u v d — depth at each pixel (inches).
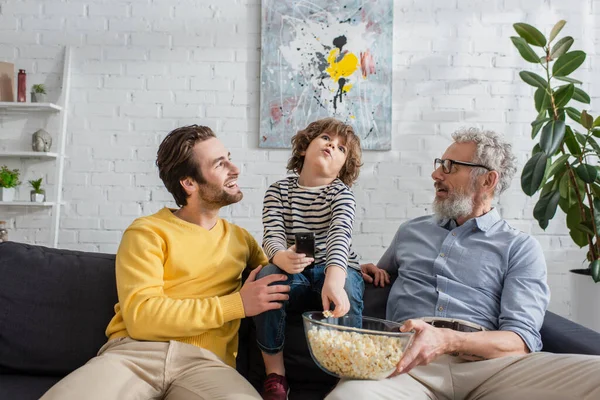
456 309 62.2
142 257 55.9
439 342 52.9
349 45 131.0
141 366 52.6
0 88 127.7
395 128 133.0
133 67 131.6
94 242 132.0
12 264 61.8
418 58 132.9
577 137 108.7
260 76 131.2
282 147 131.2
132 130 132.0
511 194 132.9
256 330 58.3
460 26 132.6
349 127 65.0
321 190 62.1
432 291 63.9
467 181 67.9
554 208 103.4
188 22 131.6
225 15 132.0
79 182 132.0
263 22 130.3
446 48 132.9
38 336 59.3
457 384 56.7
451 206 67.5
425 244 68.7
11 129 133.0
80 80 131.7
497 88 133.0
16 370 59.2
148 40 131.6
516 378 53.4
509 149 70.3
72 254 64.6
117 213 132.2
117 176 132.2
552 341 60.8
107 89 131.9
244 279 64.7
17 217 132.3
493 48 133.0
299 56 130.6
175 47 131.8
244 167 132.3
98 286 61.7
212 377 51.6
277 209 62.7
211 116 132.3
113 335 57.2
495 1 132.6
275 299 54.7
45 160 132.8
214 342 55.9
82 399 46.5
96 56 131.7
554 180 110.7
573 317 112.0
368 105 131.3
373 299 67.9
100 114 132.0
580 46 132.8
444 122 133.0
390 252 74.0
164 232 58.2
